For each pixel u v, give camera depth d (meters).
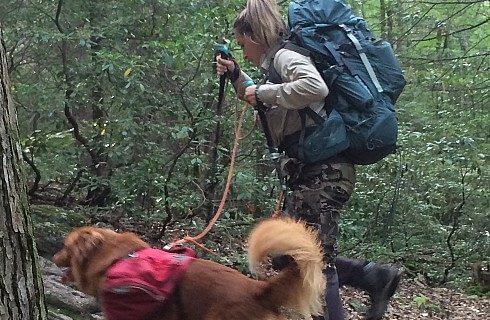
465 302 7.52
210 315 2.76
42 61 8.51
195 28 7.38
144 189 7.19
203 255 6.59
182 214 7.45
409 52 10.44
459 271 9.01
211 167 6.90
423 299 6.89
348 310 6.16
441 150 8.57
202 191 7.06
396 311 6.66
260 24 3.91
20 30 7.70
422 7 10.14
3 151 2.64
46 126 8.55
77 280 2.99
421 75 10.27
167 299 2.79
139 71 6.93
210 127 7.32
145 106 7.32
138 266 2.82
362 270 4.37
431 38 9.55
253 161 7.86
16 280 2.66
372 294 4.38
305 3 4.03
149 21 7.59
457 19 10.87
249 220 7.37
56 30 8.00
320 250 2.90
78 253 2.97
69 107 7.55
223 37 7.01
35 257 2.78
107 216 7.60
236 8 7.38
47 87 7.91
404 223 9.09
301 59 3.71
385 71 3.90
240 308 2.75
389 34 10.08
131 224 7.59
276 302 2.75
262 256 2.73
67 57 8.28
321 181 3.81
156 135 7.51
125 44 7.67
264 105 3.89
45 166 7.74
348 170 3.88
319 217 3.82
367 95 3.77
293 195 3.91
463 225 9.80
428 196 9.20
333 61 3.81
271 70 3.89
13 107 2.75
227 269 2.88
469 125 9.63
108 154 7.24
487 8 11.03
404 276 8.48
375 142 3.78
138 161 7.46
